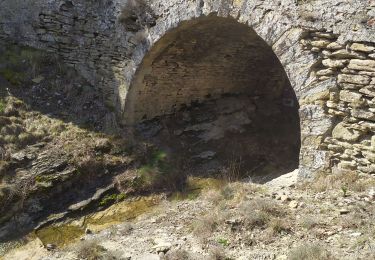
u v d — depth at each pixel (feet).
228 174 30.14
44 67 35.81
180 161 32.17
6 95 32.81
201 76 37.19
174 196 28.27
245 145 34.83
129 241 21.49
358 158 20.84
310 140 22.30
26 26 37.11
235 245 18.13
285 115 40.63
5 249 23.68
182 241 19.80
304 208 19.58
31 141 29.76
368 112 20.33
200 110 39.01
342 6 20.63
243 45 34.76
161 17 29.55
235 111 39.29
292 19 22.50
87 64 35.27
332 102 21.49
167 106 37.22
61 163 28.53
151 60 32.09
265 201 20.47
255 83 42.01
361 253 15.49
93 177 29.04
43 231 25.25
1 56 35.88
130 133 33.06
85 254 20.68
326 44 21.42
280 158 33.30
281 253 16.85
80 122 32.58
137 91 33.65
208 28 29.86
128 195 28.48
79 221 26.21
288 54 22.88
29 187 26.66
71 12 35.27
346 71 20.94
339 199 19.70
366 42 19.99
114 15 32.99
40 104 33.17
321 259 15.40
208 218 20.52
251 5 24.21
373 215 17.79
